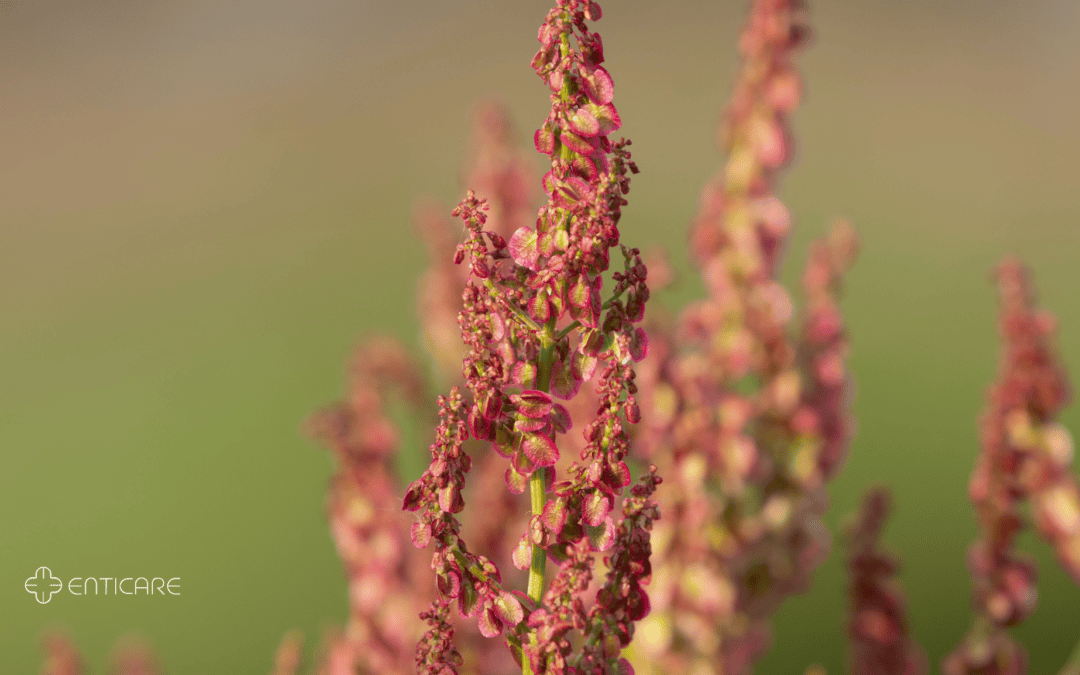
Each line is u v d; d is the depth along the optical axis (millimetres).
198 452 1183
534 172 618
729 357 580
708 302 586
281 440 1212
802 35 584
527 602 506
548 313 498
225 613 993
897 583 589
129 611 967
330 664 571
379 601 570
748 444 573
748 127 584
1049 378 581
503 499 590
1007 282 586
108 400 1292
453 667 506
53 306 1505
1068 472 580
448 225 624
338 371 1310
